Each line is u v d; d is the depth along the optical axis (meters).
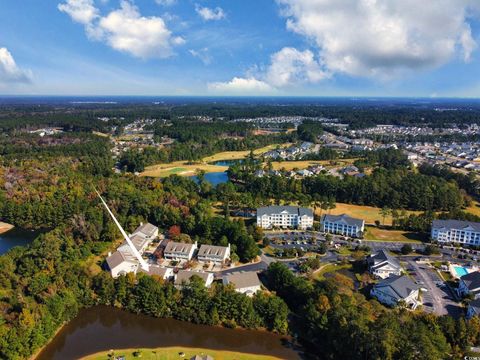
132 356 134.12
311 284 170.75
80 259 187.25
